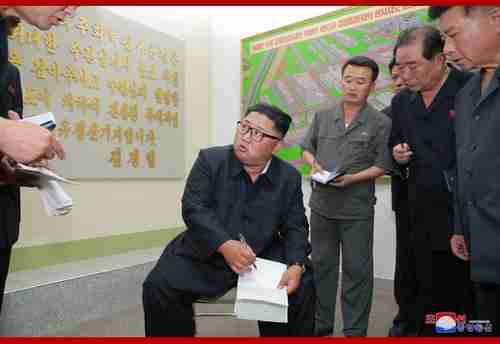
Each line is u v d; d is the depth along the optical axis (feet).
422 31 3.76
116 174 7.75
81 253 7.18
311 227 5.61
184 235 3.77
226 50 10.08
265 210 3.52
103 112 7.49
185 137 9.51
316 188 5.56
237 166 3.56
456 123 3.06
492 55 2.72
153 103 8.59
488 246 2.57
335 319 6.15
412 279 5.20
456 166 3.24
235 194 3.55
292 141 8.80
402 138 4.19
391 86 7.09
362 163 5.24
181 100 9.36
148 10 8.53
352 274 5.12
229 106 10.06
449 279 3.79
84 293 6.09
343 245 5.24
